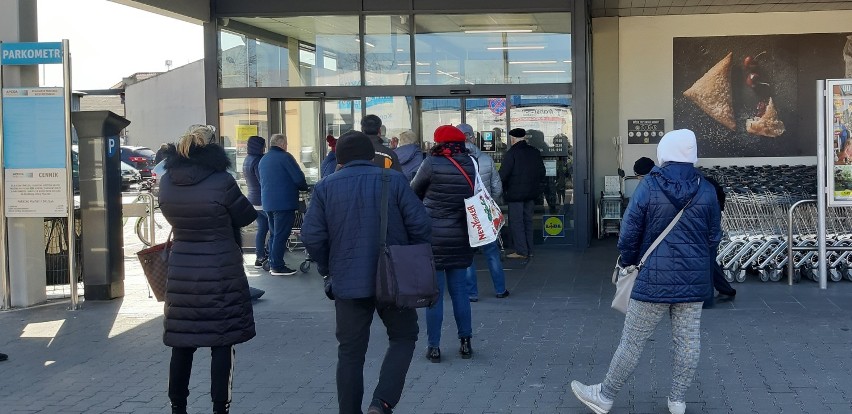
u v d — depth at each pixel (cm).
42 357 711
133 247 1551
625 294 506
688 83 1527
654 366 635
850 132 896
